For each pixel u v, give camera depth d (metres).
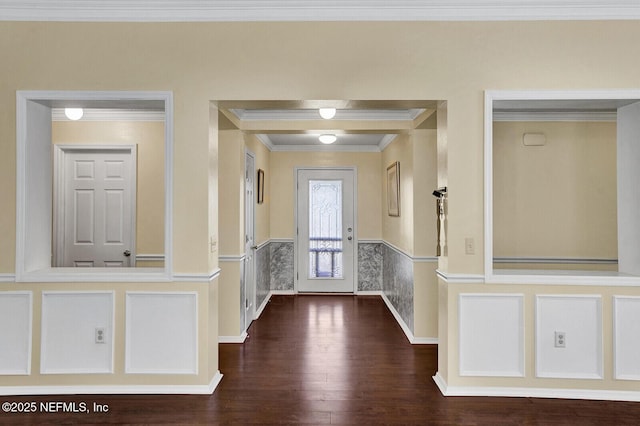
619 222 3.32
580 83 2.97
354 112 4.30
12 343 3.01
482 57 3.00
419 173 4.29
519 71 2.98
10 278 3.00
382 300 6.33
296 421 2.63
